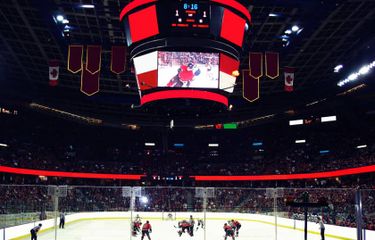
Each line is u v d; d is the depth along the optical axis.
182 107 28.25
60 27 36.47
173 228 32.91
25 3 34.53
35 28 39.66
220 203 48.50
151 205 46.19
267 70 28.72
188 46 25.58
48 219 31.23
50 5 31.84
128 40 26.70
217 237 27.28
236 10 25.62
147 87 26.88
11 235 22.84
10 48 45.81
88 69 28.06
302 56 45.88
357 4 33.44
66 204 42.09
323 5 30.89
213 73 26.48
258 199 47.72
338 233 26.36
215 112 29.53
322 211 33.25
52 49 44.50
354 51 44.12
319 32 39.31
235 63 27.25
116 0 32.25
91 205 45.28
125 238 25.34
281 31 37.91
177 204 46.84
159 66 26.27
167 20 24.94
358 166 49.03
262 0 29.47
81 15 35.44
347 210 32.53
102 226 33.78
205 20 25.02
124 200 46.38
